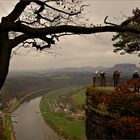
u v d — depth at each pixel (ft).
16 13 27.25
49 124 378.94
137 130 52.54
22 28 25.68
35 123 394.73
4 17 27.09
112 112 69.36
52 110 501.56
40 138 300.20
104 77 110.73
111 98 70.69
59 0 28.19
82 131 281.33
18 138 304.09
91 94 93.71
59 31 26.12
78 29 26.03
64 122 365.40
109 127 65.72
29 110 520.42
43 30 25.88
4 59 26.50
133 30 26.55
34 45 29.48
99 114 79.92
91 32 26.23
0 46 26.81
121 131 55.88
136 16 27.17
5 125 355.56
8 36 27.30
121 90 68.90
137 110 59.31
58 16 28.86
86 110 99.14
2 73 26.30
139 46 127.24
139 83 67.82
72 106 509.76
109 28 26.32
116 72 107.86
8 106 527.40
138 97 64.23
